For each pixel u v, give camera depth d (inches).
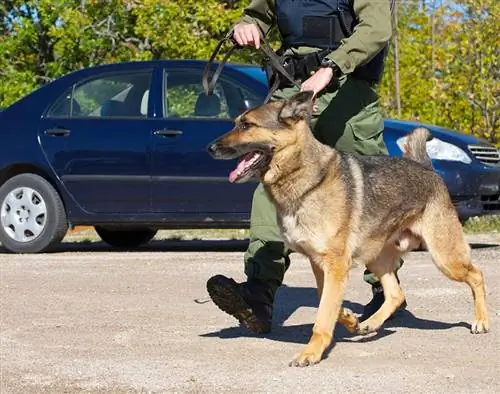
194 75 453.1
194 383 210.5
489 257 424.5
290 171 234.7
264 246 257.6
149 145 446.0
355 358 235.3
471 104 738.8
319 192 235.5
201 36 789.9
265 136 233.3
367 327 262.7
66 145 458.9
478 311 268.5
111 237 501.0
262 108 236.1
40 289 346.9
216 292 252.2
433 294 329.7
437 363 228.8
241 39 259.4
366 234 246.2
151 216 449.1
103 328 275.4
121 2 836.0
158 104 452.1
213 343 253.8
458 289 339.0
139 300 323.0
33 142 464.8
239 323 281.6
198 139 439.5
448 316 291.6
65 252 476.1
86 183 456.1
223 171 435.5
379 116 271.0
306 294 333.4
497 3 732.0
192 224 446.3
